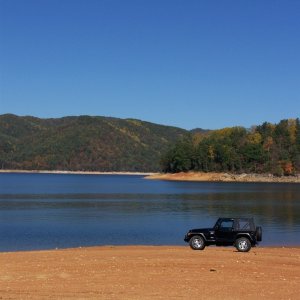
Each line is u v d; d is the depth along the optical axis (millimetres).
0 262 23562
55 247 34000
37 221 51531
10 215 58406
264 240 38094
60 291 16906
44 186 147875
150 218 55188
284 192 116500
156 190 124812
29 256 26031
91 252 28094
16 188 134125
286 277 20016
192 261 23844
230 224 27922
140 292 16828
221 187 146750
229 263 23375
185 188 137875
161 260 24141
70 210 66000
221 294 16672
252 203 79250
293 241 37656
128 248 31172
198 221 51844
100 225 48000
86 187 142250
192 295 16453
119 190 124438
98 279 19125
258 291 17219
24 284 18078
